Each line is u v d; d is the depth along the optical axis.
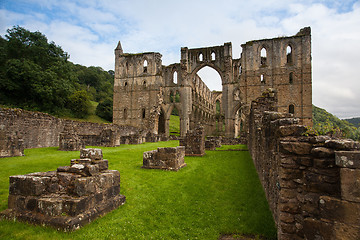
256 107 12.64
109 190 5.88
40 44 46.06
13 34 44.06
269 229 4.98
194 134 16.36
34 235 4.26
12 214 4.83
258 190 7.59
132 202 6.39
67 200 4.77
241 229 5.21
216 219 5.73
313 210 3.55
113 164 11.55
